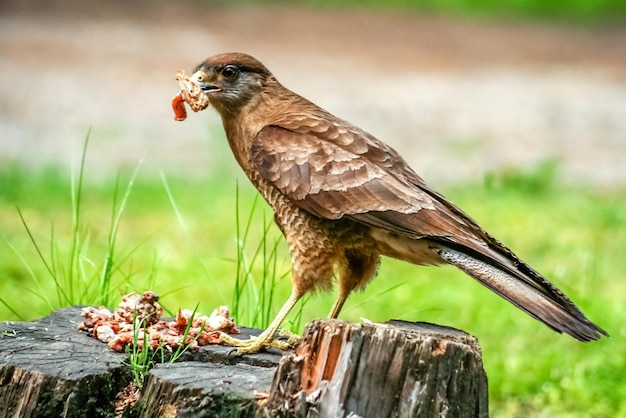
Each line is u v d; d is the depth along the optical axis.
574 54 36.66
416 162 23.47
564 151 25.00
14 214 17.20
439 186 21.09
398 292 13.34
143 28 35.41
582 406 10.82
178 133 25.12
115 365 7.30
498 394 11.16
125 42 33.41
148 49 32.88
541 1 42.97
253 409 6.71
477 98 29.97
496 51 36.56
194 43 34.22
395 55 35.19
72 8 36.91
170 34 35.03
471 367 6.88
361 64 33.56
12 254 14.63
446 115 27.91
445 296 13.29
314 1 42.00
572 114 28.62
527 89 31.42
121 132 24.73
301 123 8.57
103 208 17.97
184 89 8.86
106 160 22.45
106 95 27.81
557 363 11.56
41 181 19.53
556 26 41.25
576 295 13.06
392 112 27.91
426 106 28.73
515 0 43.03
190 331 7.99
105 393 7.19
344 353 6.73
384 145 8.47
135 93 28.28
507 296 7.21
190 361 7.63
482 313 12.82
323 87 30.20
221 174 21.47
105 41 33.31
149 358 7.60
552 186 21.12
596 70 34.41
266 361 7.68
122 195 18.73
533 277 7.39
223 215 17.44
